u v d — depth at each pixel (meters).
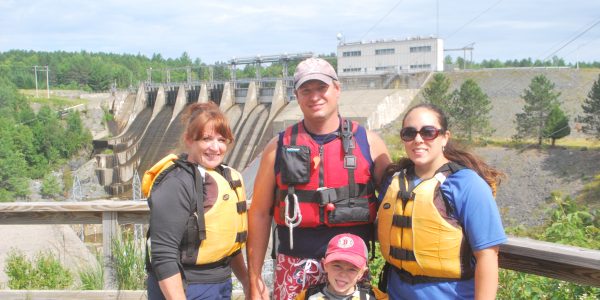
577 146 59.12
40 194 80.81
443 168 3.74
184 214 3.86
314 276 4.18
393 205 3.84
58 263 7.32
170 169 3.93
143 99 93.00
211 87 82.19
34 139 90.00
